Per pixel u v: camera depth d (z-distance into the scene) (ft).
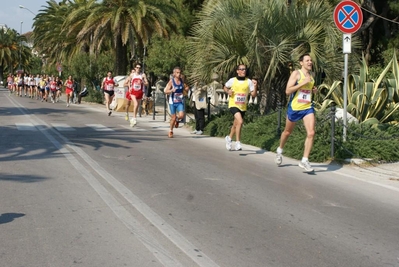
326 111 42.80
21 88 153.07
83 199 24.90
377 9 97.60
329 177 31.63
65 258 17.33
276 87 52.44
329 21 49.21
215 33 50.14
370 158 36.65
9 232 19.92
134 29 103.45
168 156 37.88
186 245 18.76
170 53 89.25
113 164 34.09
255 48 48.44
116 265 16.75
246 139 45.06
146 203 24.40
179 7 102.06
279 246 18.94
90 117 71.77
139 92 58.85
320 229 21.13
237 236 19.93
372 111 45.32
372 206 25.04
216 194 26.45
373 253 18.54
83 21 112.16
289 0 54.44
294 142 38.63
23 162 34.22
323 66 49.06
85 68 124.16
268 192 27.20
